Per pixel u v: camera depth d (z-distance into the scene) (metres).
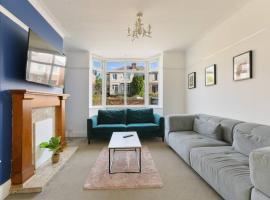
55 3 2.86
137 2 2.85
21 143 2.36
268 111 2.57
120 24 3.64
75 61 5.55
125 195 2.25
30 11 2.76
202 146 2.91
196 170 2.70
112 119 5.22
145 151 4.07
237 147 2.62
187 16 3.33
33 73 2.62
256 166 1.58
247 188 1.66
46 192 2.33
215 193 2.29
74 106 5.54
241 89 3.13
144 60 6.37
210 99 4.20
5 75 2.23
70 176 2.79
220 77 3.78
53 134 3.66
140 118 5.32
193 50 5.07
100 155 3.79
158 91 6.15
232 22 3.35
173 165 3.22
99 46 5.09
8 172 2.29
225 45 3.57
